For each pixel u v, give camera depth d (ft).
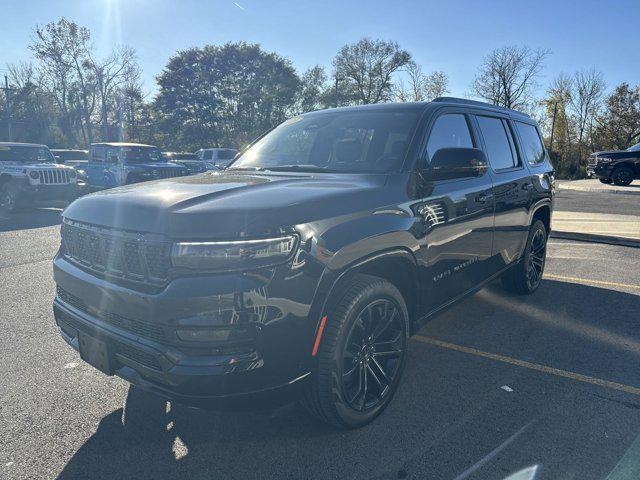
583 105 173.88
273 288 7.07
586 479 7.52
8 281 19.38
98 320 8.20
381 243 8.61
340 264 7.82
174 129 184.75
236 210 7.18
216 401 7.02
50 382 10.89
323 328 7.77
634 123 167.32
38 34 151.84
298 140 12.21
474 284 12.56
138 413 9.62
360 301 8.23
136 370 7.60
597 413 9.43
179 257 6.92
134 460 8.13
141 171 51.37
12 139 162.81
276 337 7.17
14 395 10.29
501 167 13.91
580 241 27.37
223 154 81.30
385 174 9.70
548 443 8.45
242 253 6.89
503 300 16.57
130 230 7.50
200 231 6.93
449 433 8.79
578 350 12.46
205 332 6.86
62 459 8.16
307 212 7.68
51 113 170.40
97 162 55.06
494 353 12.30
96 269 8.23
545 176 16.85
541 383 10.68
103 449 8.45
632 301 16.40
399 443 8.50
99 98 171.42
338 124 11.86
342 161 10.83
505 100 171.32
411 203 9.59
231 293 6.82
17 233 31.81
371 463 7.98
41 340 13.26
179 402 7.28
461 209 11.25
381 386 9.24
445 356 12.13
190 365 6.87
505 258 14.33
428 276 10.20
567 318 14.80
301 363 7.55
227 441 8.66
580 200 48.91
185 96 181.47
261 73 185.16
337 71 193.16
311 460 8.07
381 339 9.30
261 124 187.73
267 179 9.50
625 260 22.48
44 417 9.45
